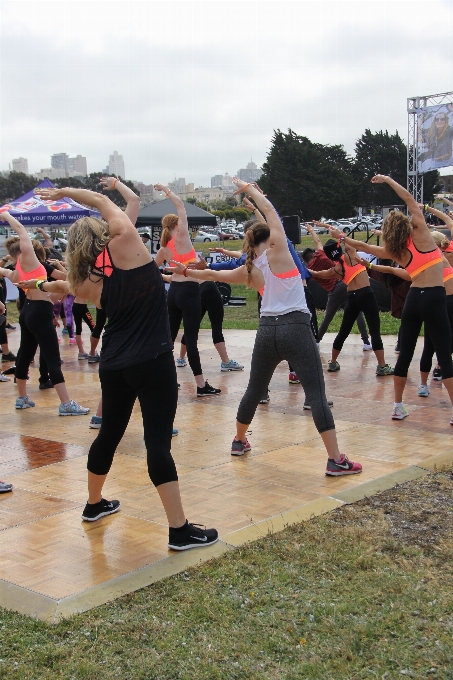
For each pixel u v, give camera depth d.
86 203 3.89
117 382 3.88
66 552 3.87
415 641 2.87
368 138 77.75
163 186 7.82
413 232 6.11
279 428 6.54
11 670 2.76
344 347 11.57
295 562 3.61
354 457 5.51
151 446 3.80
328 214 69.94
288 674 2.67
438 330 6.12
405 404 7.36
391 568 3.52
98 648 2.88
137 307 3.76
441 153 27.56
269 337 5.06
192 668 2.74
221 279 5.26
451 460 5.29
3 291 11.58
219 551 3.78
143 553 3.82
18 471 5.46
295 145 69.75
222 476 5.12
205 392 8.15
